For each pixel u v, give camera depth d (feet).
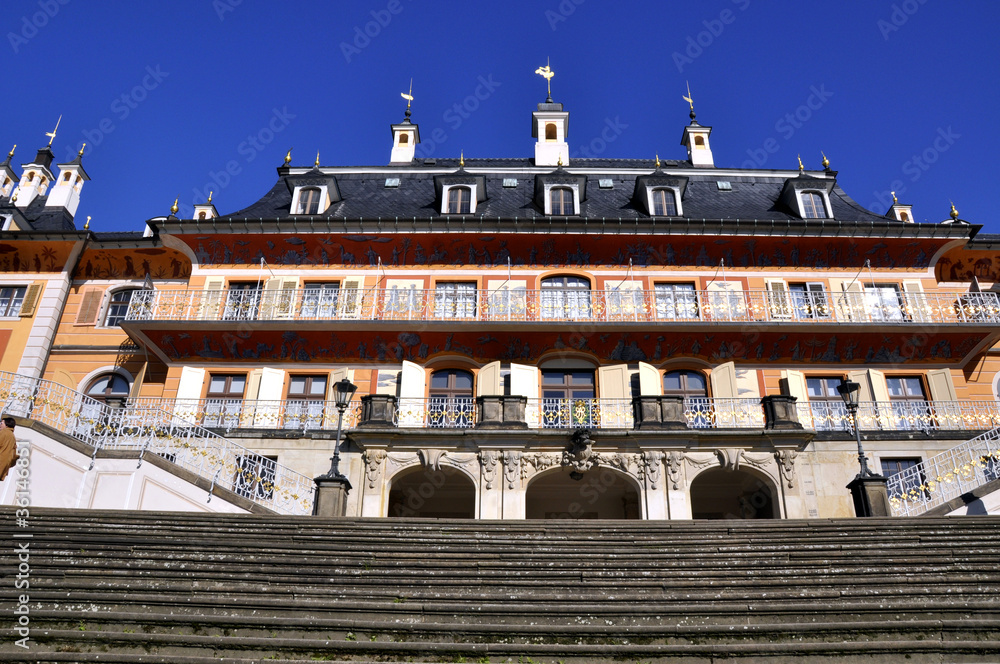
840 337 75.15
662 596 28.04
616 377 70.49
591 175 93.45
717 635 25.81
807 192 85.40
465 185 85.61
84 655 24.26
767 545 34.06
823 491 61.87
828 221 79.10
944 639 25.54
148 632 25.64
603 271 81.10
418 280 80.84
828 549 33.53
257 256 82.07
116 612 26.05
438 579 29.91
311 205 84.64
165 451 55.11
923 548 33.32
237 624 25.89
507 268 81.25
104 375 82.12
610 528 37.42
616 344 75.61
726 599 27.86
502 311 77.30
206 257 82.17
